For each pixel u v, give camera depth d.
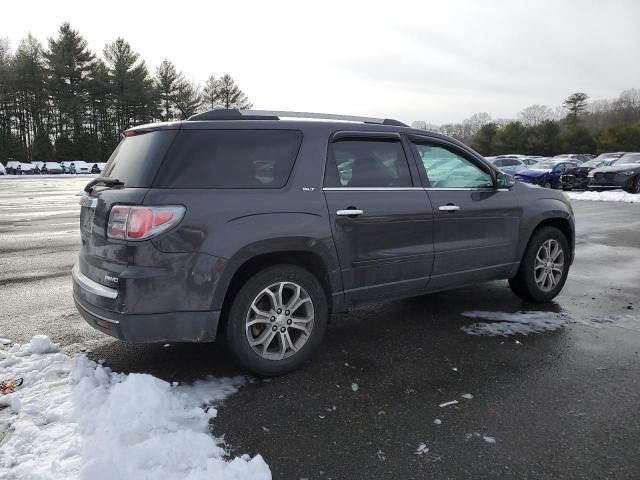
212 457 2.45
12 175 50.22
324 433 2.71
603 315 4.75
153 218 2.94
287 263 3.43
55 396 3.02
